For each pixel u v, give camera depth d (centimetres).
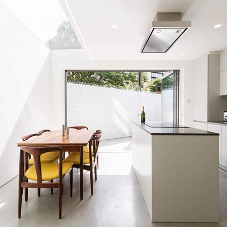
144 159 235
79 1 221
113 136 744
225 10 242
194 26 288
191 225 186
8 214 203
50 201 232
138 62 488
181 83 506
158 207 191
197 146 190
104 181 296
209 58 421
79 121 661
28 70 374
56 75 493
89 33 313
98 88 701
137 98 804
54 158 268
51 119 492
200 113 457
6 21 298
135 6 233
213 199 191
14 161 318
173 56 452
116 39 340
